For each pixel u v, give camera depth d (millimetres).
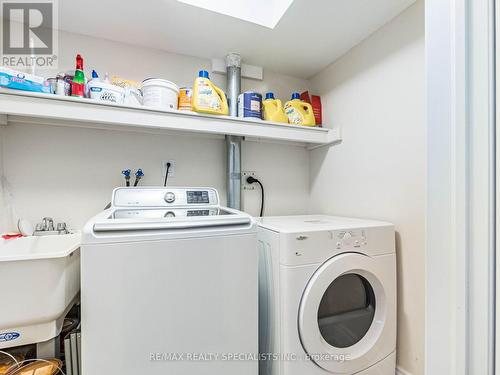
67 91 1319
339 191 1890
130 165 1692
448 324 506
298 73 2137
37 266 968
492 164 446
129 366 911
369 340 1327
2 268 925
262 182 2061
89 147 1599
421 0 1352
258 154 2055
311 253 1177
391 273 1357
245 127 1691
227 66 1878
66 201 1539
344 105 1855
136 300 918
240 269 1075
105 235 888
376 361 1314
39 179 1487
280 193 2121
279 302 1171
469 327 475
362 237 1294
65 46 1571
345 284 1341
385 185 1536
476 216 465
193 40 1695
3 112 1185
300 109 1907
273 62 1973
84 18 1474
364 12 1447
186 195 1466
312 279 1169
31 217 1463
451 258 500
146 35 1637
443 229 515
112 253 891
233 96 1843
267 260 1269
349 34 1641
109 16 1459
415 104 1379
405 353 1397
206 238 1017
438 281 524
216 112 1576
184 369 979
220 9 1443
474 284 468
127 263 907
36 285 970
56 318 1024
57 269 1005
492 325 445
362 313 1361
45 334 1010
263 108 1858
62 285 1019
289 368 1127
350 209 1788
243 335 1078
